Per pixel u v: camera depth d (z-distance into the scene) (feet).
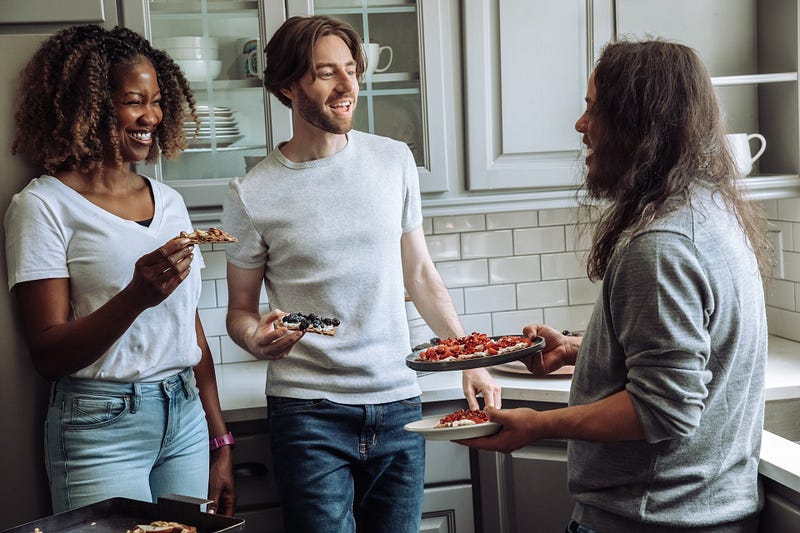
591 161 5.08
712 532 4.82
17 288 6.46
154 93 6.67
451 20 8.66
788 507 5.05
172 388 6.69
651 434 4.52
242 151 8.69
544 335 6.48
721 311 4.55
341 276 6.93
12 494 7.25
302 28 6.86
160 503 5.02
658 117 4.68
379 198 7.09
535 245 10.18
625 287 4.55
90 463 6.40
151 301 5.99
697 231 4.48
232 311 7.25
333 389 6.93
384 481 7.17
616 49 4.89
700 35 9.47
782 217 9.37
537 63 8.75
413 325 8.61
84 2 8.18
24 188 6.79
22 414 7.19
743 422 4.86
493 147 8.83
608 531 4.95
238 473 7.98
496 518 8.25
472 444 5.16
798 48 8.79
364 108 8.75
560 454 8.04
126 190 6.77
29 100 6.64
